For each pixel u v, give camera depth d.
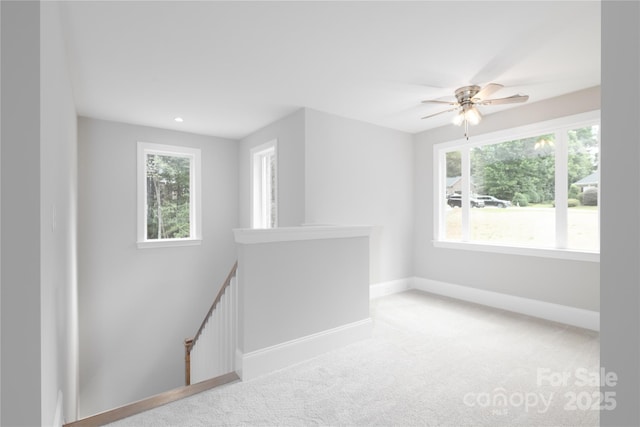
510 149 3.84
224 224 5.07
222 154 5.08
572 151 3.33
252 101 3.47
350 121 4.07
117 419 1.74
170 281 4.55
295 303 2.40
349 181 4.05
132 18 2.01
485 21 2.07
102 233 4.05
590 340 2.81
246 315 2.18
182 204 4.84
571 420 1.75
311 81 2.98
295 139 3.81
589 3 1.88
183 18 2.02
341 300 2.68
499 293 3.81
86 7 1.89
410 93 3.26
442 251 4.45
